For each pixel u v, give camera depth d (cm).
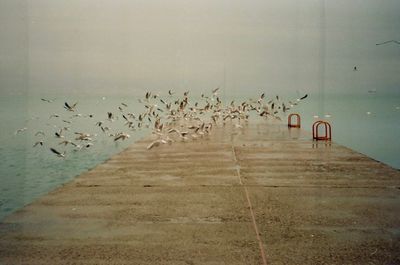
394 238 431
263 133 1639
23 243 419
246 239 428
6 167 1225
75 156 1455
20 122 3045
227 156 1037
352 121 2889
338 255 384
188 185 698
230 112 1947
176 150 1154
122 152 1120
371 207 553
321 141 1355
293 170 835
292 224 479
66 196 620
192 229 461
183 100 1702
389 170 832
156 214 522
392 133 2075
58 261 373
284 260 373
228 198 605
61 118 3478
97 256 384
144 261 372
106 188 675
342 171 822
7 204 763
